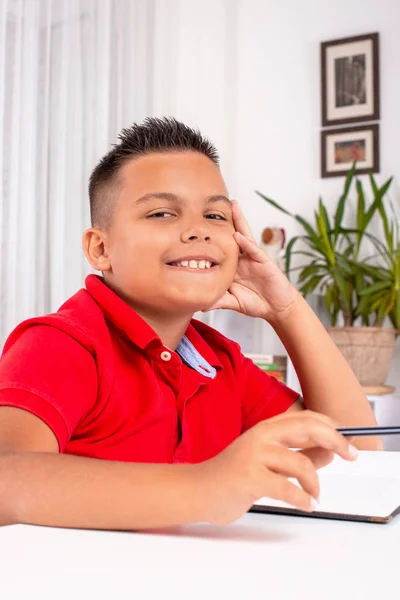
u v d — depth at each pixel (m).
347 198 3.09
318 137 3.16
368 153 3.06
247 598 0.32
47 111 2.68
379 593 0.33
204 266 0.80
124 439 0.75
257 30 3.30
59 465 0.51
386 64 3.07
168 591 0.32
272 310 1.00
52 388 0.63
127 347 0.79
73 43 2.78
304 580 0.35
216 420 0.88
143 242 0.78
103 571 0.36
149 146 0.82
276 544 0.43
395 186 3.02
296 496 0.45
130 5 3.04
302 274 2.83
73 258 2.76
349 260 2.76
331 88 3.14
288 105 3.22
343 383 0.99
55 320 0.72
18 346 0.68
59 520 0.49
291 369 2.70
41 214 2.66
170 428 0.80
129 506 0.47
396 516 0.54
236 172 3.29
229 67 3.33
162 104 3.16
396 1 3.07
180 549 0.41
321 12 3.20
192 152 0.83
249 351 3.08
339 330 2.67
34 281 2.61
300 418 0.49
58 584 0.33
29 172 2.59
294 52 3.23
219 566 0.37
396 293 2.70
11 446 0.56
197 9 3.38
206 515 0.47
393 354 2.93
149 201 0.79
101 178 0.84
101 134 2.87
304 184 3.17
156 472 0.49
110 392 0.73
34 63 2.61
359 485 0.66
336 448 0.48
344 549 0.42
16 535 0.44
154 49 3.14
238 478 0.46
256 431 0.49
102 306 0.79
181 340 0.88
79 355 0.69
